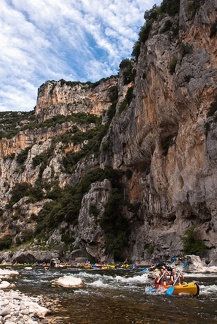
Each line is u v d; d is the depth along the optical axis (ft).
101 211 173.78
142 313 35.91
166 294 49.57
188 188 108.37
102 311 36.83
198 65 106.83
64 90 447.83
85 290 54.44
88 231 170.50
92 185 186.70
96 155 254.06
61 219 225.76
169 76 119.75
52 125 402.31
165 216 131.34
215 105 99.71
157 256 120.26
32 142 407.44
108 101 416.87
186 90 109.81
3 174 397.39
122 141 177.47
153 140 141.18
